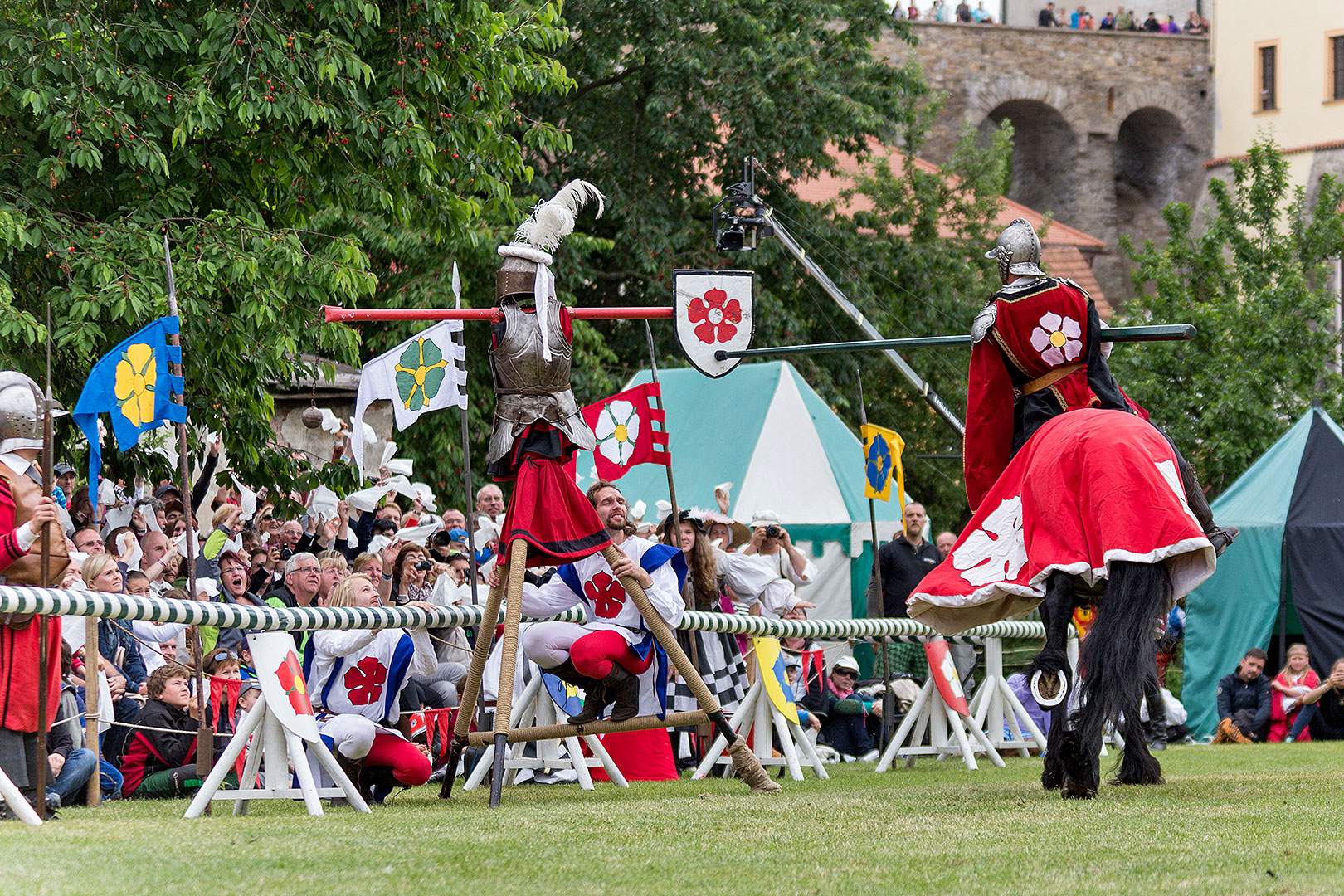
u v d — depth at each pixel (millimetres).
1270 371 71750
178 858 13492
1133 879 12305
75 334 30328
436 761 25031
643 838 15078
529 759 23594
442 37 38094
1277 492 45531
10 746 17812
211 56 33719
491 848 14273
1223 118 142625
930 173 85562
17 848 14086
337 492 37531
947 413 54500
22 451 18859
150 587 26203
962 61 140750
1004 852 13938
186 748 22391
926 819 16656
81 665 22516
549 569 24734
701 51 68875
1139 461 17891
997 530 19156
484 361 60000
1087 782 18672
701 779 25859
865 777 26469
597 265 72500
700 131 69812
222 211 34125
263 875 12469
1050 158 145750
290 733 18734
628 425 25250
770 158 72312
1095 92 143250
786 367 48562
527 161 69750
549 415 20172
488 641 20609
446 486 57781
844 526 45969
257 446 36875
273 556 34031
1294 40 136375
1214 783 21422
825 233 74625
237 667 23172
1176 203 80188
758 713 26250
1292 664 41531
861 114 71938
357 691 21062
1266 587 44438
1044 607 18391
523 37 42719
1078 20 149250
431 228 41656
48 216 32000
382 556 31891
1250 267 76500
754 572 30125
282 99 33531
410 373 22547
